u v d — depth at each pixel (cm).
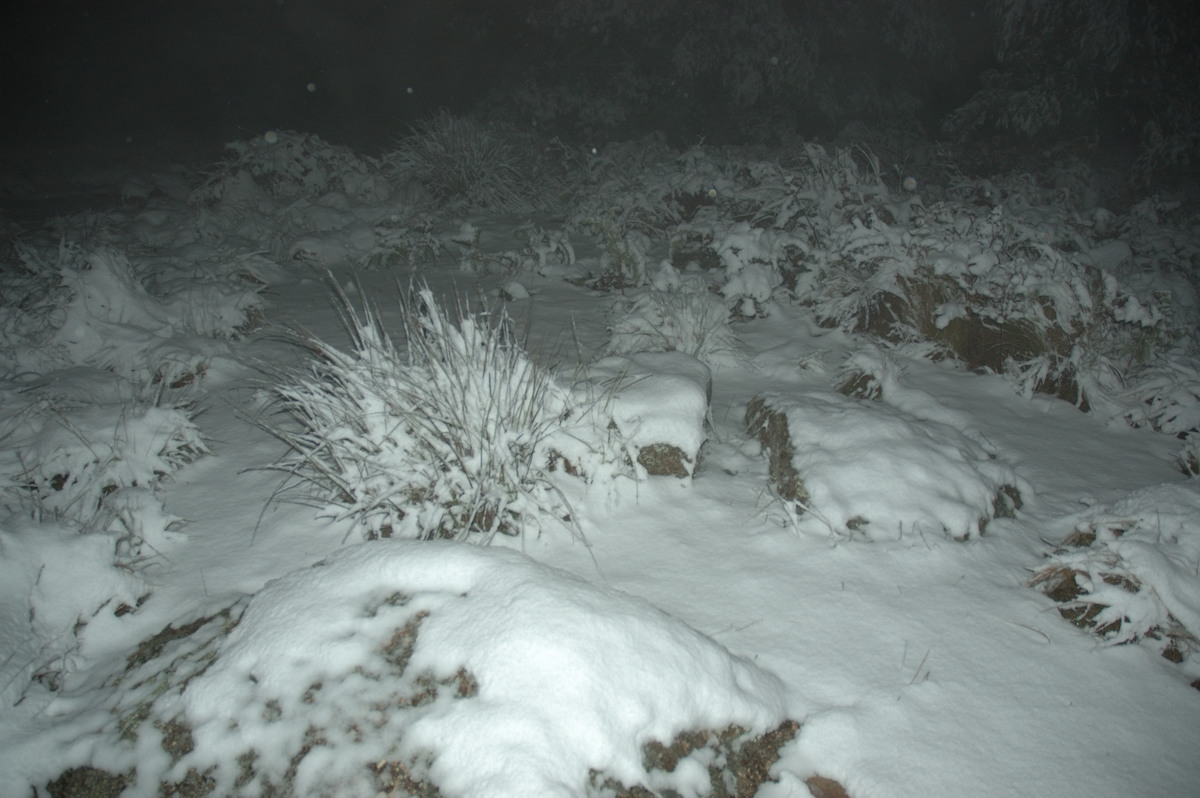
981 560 394
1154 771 286
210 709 278
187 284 718
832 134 2141
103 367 577
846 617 350
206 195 1177
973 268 681
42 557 345
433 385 409
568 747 248
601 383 484
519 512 395
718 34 2014
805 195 919
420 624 292
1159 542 373
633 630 283
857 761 283
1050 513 452
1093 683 323
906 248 717
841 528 404
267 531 402
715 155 1593
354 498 402
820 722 295
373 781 252
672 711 271
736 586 367
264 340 670
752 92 2005
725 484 456
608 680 264
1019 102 1675
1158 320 638
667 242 1051
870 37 2048
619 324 649
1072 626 354
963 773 280
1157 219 1106
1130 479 498
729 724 284
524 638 269
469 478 391
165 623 344
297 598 308
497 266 906
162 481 448
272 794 255
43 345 580
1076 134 1722
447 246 988
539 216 1242
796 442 463
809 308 768
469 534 388
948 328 676
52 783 273
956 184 1288
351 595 305
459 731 253
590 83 2133
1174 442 554
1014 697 313
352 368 420
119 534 372
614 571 375
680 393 468
